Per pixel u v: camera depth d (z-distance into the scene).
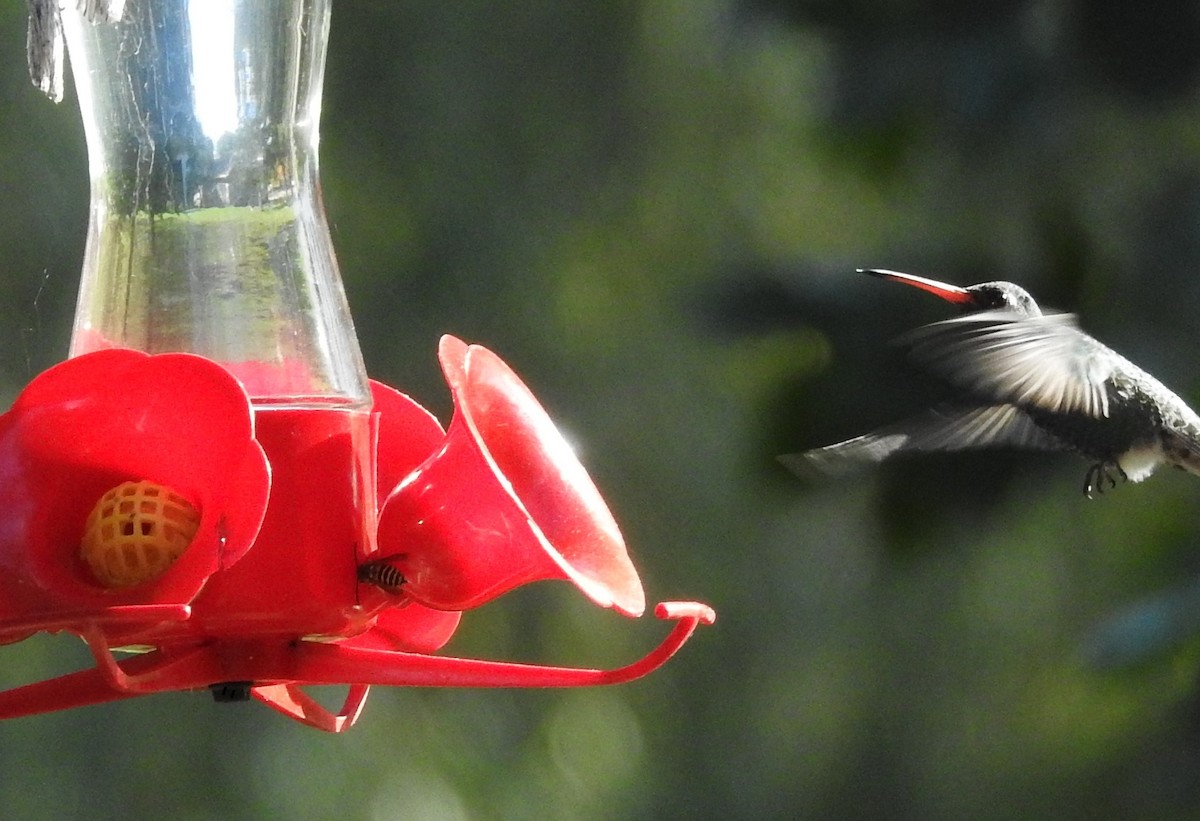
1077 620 14.21
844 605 17.12
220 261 5.91
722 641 17.80
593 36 17.34
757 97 17.28
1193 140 9.69
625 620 17.50
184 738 14.71
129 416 5.27
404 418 6.61
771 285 9.63
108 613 4.79
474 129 17.02
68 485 5.35
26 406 5.27
